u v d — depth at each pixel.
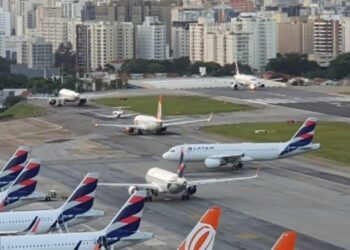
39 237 161.50
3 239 159.75
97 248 159.38
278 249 135.38
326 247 195.00
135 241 167.25
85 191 182.75
